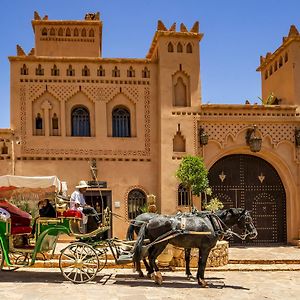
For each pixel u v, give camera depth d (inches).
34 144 822.5
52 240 532.4
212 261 611.5
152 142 852.0
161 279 492.1
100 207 828.6
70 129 838.5
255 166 891.4
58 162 825.5
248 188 885.8
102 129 840.3
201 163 772.0
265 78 1021.8
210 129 844.0
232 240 866.8
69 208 528.4
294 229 861.2
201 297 430.3
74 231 514.6
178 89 850.1
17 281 506.3
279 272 597.6
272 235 884.6
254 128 843.4
